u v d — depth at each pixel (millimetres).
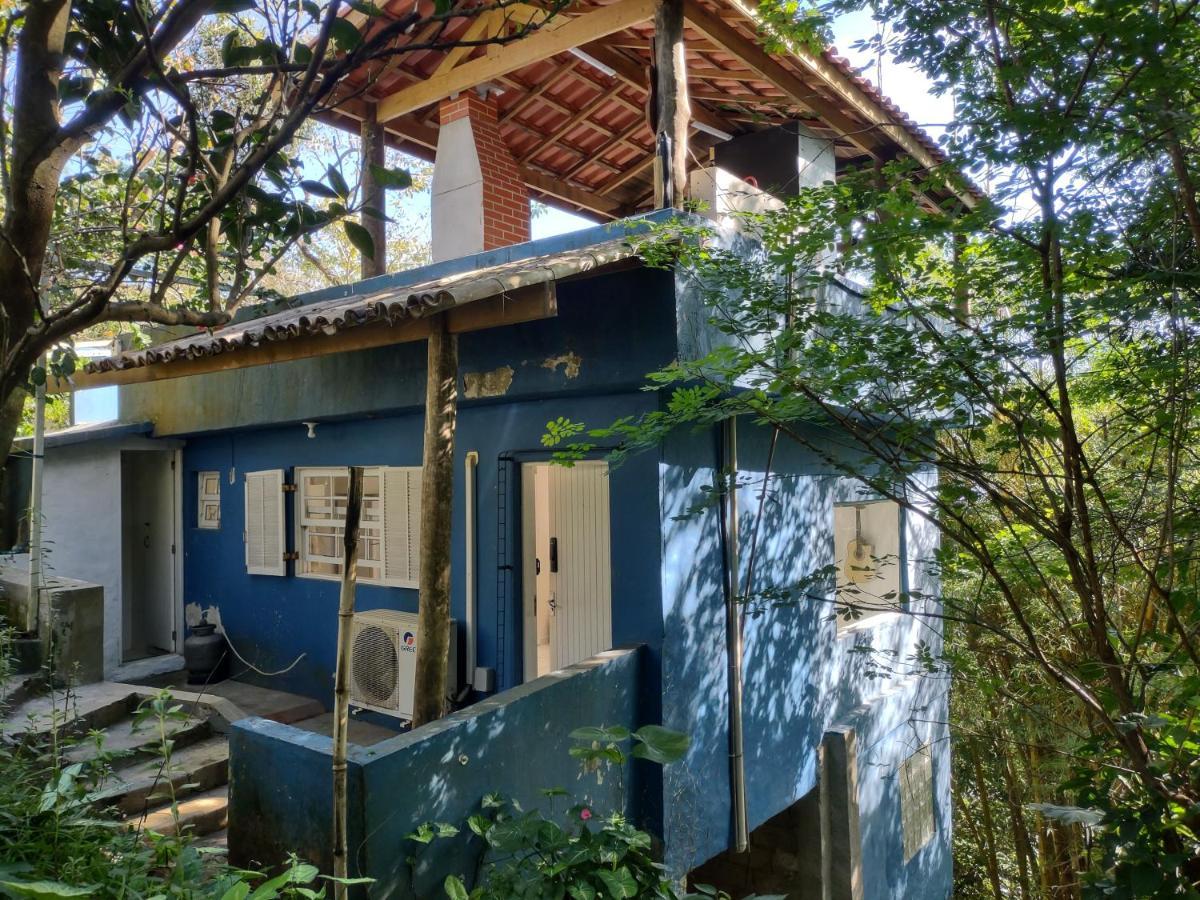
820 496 6969
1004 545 5074
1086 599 4051
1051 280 3707
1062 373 3783
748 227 4898
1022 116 3051
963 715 8938
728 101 8055
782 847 6922
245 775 3816
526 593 6062
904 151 7348
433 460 4391
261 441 8078
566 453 4816
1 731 4281
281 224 2660
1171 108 3018
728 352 3879
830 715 7062
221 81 2930
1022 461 4543
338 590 7316
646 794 4984
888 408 4047
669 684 5078
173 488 9008
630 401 5352
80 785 3549
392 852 3424
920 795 8586
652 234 4797
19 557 7676
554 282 4250
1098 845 3590
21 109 2051
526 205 8250
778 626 6316
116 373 6211
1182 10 2975
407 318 4426
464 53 7480
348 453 7266
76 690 6090
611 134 9781
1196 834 3383
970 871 11172
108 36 2299
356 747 3543
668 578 5117
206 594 8609
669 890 3621
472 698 6227
